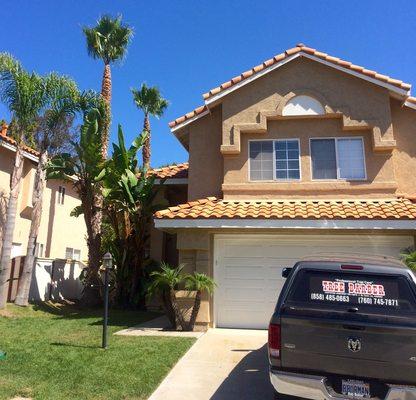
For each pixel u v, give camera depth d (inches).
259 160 528.7
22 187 752.3
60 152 627.8
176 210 476.7
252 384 274.7
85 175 631.8
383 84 510.9
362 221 429.1
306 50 530.9
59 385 260.1
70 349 343.6
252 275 470.9
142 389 258.5
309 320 207.3
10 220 568.7
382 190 499.8
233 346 369.7
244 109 534.9
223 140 529.3
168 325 474.3
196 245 460.4
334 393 199.2
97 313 581.9
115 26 939.3
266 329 456.1
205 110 555.5
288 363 206.8
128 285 625.3
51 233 880.3
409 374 192.7
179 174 637.3
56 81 597.0
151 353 333.1
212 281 440.5
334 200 500.4
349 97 520.4
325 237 467.8
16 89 573.6
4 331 427.8
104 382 267.3
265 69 532.7
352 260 227.8
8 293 607.8
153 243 639.1
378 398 195.5
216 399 249.8
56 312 588.4
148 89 1371.8
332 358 201.5
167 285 457.7
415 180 515.8
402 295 206.5
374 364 196.4
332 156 519.5
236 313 464.1
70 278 770.2
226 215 445.4
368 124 509.7
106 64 927.7
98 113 634.2
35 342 371.9
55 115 601.6
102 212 713.0
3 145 663.8
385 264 219.5
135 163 645.3
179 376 286.5
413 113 533.6
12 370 284.8
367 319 202.4
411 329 196.1
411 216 421.4
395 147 512.7
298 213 444.1
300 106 527.8
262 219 442.0
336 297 211.8
